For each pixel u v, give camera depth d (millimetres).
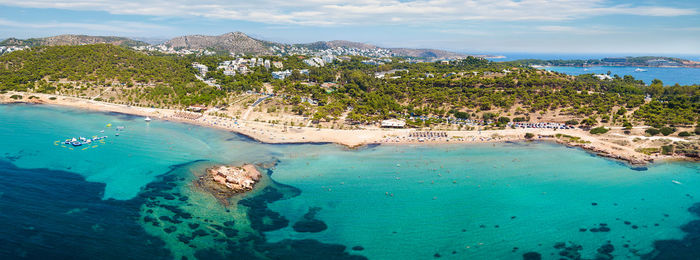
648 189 133250
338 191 125875
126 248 86750
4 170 127250
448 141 188625
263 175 137125
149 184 123312
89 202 107875
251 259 86688
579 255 93750
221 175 132625
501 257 92000
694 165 157625
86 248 85312
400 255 91562
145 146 165000
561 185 135500
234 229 99000
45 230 91125
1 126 185625
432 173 144750
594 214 114688
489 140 191250
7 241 85125
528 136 195500
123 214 102125
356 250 92875
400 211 113375
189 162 146375
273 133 194625
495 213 113875
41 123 196750
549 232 104125
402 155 166000
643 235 103438
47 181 120688
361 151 170875
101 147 160625
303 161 154500
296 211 110938
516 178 141375
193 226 98812
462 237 100312
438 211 114000
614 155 168125
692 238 102000
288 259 87562
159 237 92375
